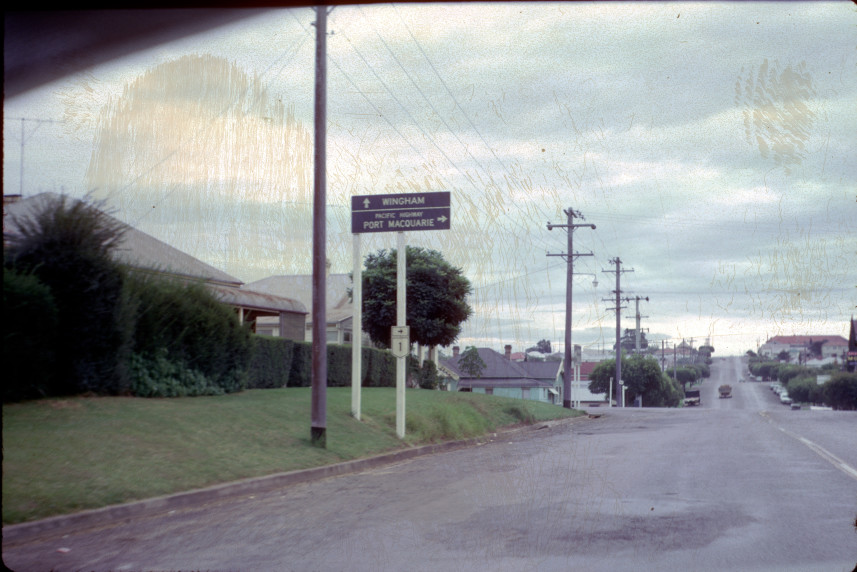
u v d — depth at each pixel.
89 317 13.48
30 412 11.73
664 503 8.84
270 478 11.40
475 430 20.56
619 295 50.88
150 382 15.06
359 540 7.11
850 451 14.78
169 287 16.19
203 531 7.81
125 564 6.41
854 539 6.92
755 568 5.95
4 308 11.88
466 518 8.11
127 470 10.02
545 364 59.41
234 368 18.20
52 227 13.22
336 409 17.80
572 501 9.04
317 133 14.76
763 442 16.92
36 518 7.99
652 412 35.38
